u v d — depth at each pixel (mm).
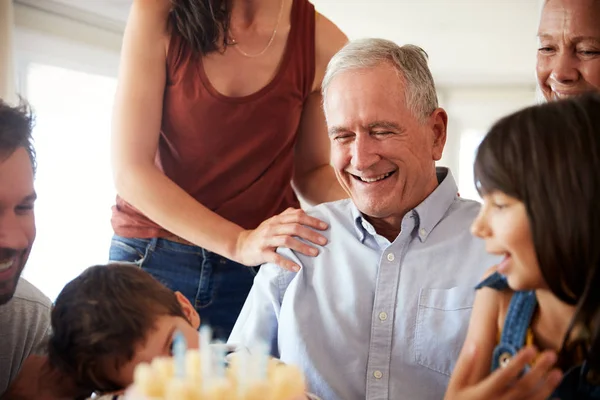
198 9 1563
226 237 1531
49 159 3736
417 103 1285
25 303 1185
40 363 1105
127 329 1028
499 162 810
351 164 1310
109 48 3887
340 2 4336
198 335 1114
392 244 1323
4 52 2875
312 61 1752
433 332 1258
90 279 1092
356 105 1274
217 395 697
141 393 733
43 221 3773
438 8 4414
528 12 4406
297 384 755
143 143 1628
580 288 781
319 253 1407
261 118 1693
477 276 1278
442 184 1356
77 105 3855
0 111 990
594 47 1231
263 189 1742
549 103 830
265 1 1651
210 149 1680
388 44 1306
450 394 943
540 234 776
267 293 1429
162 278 1675
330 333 1337
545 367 779
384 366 1280
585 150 765
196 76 1640
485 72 6234
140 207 1611
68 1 3494
